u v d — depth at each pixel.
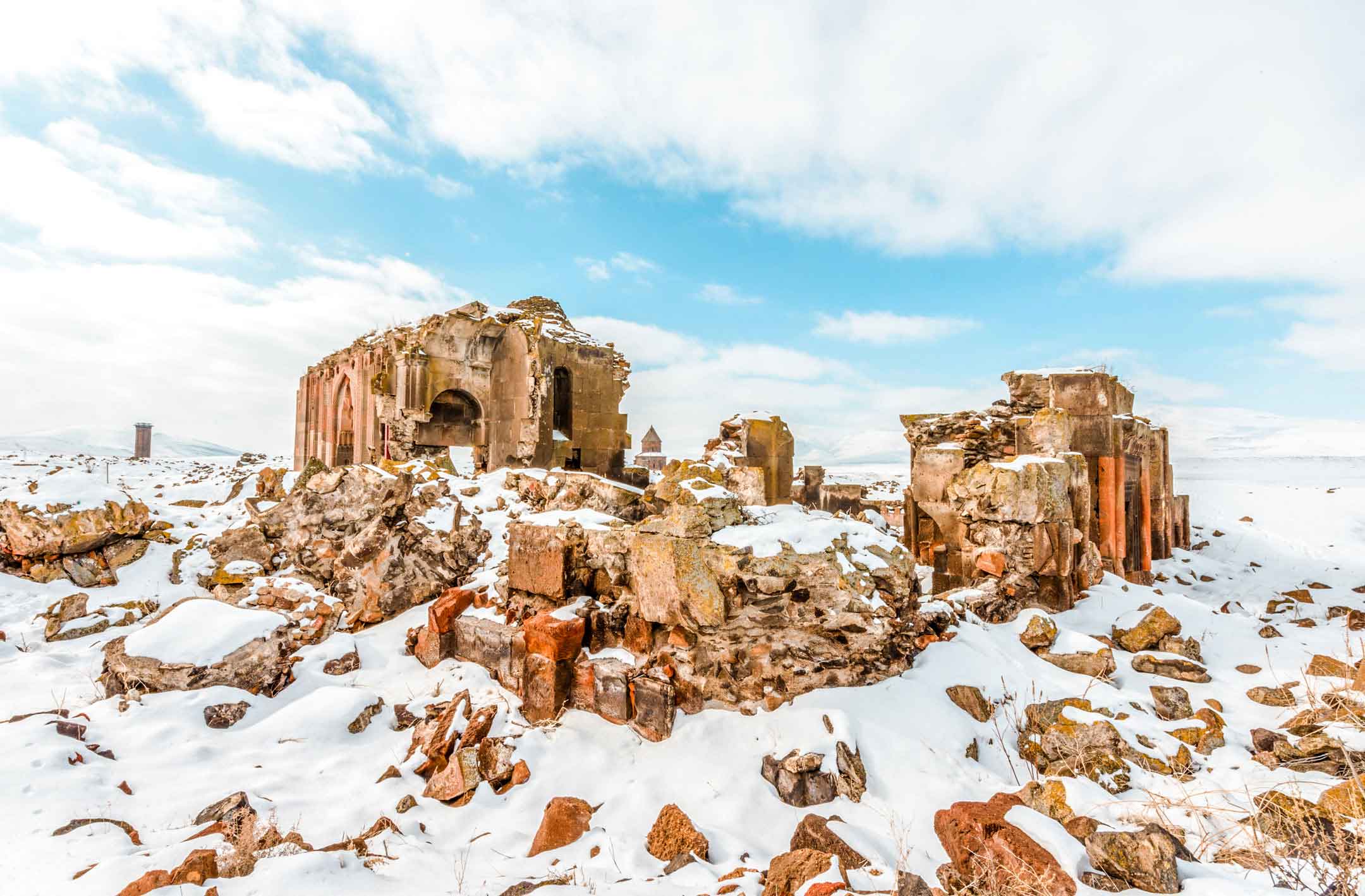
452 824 4.29
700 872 3.68
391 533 8.42
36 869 3.27
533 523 6.94
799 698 5.27
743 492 7.08
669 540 5.60
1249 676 5.91
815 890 3.18
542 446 15.92
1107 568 9.97
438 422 17.45
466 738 5.25
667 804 4.41
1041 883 3.27
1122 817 3.90
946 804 4.23
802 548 5.62
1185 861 3.44
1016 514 7.39
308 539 9.16
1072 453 8.67
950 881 3.53
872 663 5.55
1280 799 3.91
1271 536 15.09
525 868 3.81
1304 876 3.21
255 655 6.05
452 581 8.31
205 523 10.77
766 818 4.23
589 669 5.73
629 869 3.77
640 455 39.31
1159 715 5.34
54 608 7.91
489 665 6.45
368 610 7.89
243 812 4.10
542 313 18.70
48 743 4.53
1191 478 30.33
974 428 10.82
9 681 6.09
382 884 3.49
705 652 5.50
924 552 11.23
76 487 9.39
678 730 5.21
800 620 5.49
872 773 4.54
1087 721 4.92
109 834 3.68
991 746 4.97
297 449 23.52
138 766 4.59
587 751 5.11
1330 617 8.67
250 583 8.80
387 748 5.27
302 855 3.55
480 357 16.75
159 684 5.64
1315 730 4.62
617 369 18.61
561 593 6.34
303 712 5.55
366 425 17.91
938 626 6.31
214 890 3.15
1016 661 5.93
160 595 8.64
